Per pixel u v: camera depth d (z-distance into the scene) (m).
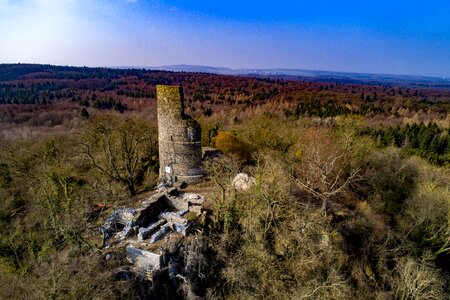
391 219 38.50
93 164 36.34
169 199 29.22
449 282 29.81
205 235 24.69
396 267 27.98
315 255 24.83
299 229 26.50
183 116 31.77
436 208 33.84
